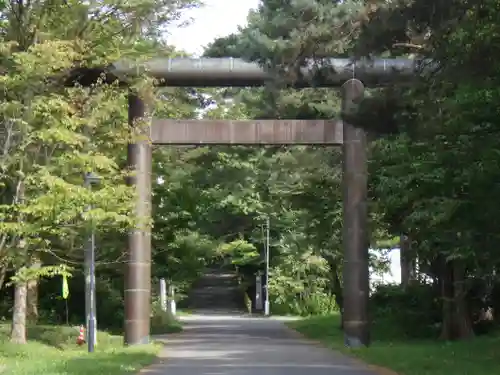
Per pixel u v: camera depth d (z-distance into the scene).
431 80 15.29
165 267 41.06
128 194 22.17
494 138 17.08
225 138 26.91
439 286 31.84
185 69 26.11
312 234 37.91
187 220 38.94
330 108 32.56
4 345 22.56
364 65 17.58
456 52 14.25
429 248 24.50
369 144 27.41
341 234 34.38
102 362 18.86
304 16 15.52
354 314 26.42
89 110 22.64
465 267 27.25
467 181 18.17
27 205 19.22
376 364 19.95
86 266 24.84
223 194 54.94
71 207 19.72
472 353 21.36
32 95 19.62
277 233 66.94
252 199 55.88
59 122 19.84
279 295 63.81
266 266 66.00
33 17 21.41
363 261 26.70
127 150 26.73
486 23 13.98
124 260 28.47
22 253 19.95
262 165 40.22
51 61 19.42
